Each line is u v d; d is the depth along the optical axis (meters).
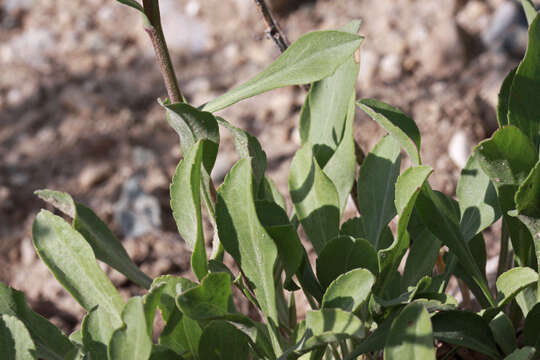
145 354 0.39
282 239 0.42
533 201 0.42
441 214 0.44
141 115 0.90
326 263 0.43
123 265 0.46
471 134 0.79
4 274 0.72
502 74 0.85
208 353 0.42
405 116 0.45
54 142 0.87
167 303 0.42
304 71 0.42
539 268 0.43
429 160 0.77
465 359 0.49
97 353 0.42
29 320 0.44
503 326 0.45
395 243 0.42
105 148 0.86
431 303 0.41
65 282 0.43
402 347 0.39
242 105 0.90
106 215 0.77
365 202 0.46
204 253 0.42
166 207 0.78
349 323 0.40
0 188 0.81
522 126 0.44
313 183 0.45
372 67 0.90
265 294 0.42
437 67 0.89
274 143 0.84
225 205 0.42
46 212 0.44
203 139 0.42
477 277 0.44
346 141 0.46
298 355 0.41
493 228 0.67
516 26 0.90
